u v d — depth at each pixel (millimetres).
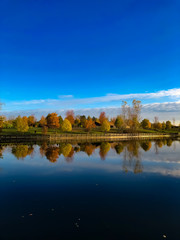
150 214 9680
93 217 9312
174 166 21172
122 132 87875
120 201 11312
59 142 53719
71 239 7543
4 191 12977
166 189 13461
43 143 49531
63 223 8719
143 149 37688
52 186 14086
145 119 122000
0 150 33625
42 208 10289
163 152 33094
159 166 21109
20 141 54250
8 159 24828
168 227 8461
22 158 25672
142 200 11484
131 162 23422
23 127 66438
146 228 8367
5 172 18172
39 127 97312
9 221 8883
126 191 13047
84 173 17922
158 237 7723
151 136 88688
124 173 18000
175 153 31719
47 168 19938
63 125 76375
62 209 10172
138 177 16594
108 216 9430
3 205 10672
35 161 23672
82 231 8086
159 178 16266
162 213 9789
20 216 9359
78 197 11914
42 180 15609
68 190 13211
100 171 18734
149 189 13477
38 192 12805
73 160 24641
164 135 94375
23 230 8125
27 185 14289
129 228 8352
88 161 23953
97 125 118375
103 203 11000
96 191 13023
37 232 7988
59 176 16859
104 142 55438
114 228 8352
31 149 35750
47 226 8461
